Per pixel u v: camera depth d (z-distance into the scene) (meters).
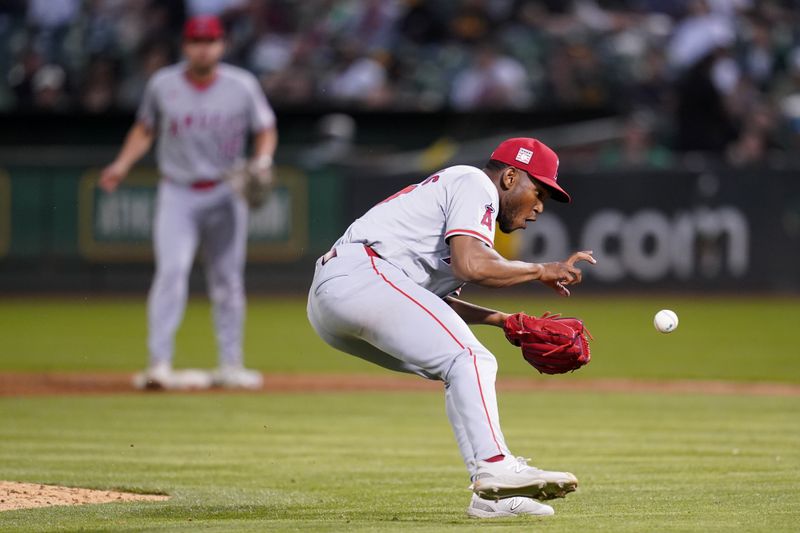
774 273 63.28
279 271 63.53
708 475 20.42
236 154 33.53
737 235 62.84
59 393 33.16
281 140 67.44
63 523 15.98
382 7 72.25
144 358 42.25
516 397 33.34
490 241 16.06
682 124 68.31
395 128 67.75
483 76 68.75
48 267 63.47
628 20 74.25
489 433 15.40
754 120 69.31
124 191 63.09
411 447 24.39
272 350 45.59
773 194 63.00
